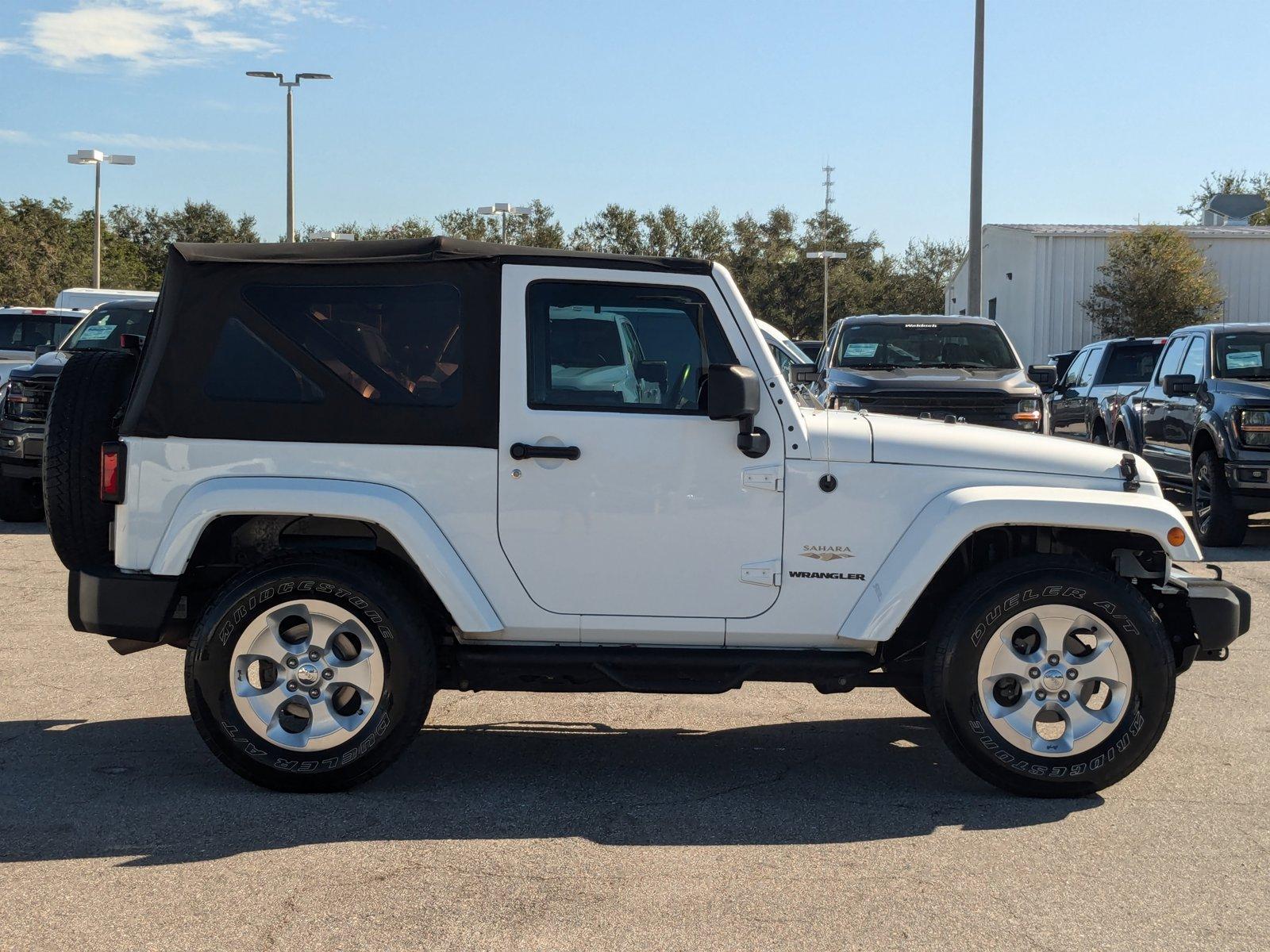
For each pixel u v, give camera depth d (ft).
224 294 15.23
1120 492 15.72
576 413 15.23
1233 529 37.47
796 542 15.37
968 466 15.57
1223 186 263.49
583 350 15.40
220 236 234.38
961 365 43.06
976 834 14.12
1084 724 15.24
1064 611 15.11
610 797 15.40
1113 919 11.83
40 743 17.40
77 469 15.64
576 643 15.65
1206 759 17.08
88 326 45.24
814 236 268.41
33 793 15.19
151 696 20.02
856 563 15.40
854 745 17.87
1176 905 12.16
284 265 15.31
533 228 197.47
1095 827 14.39
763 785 15.96
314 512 14.90
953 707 15.14
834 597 15.42
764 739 18.13
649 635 15.47
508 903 12.05
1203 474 38.37
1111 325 109.91
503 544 15.28
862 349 43.86
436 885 12.48
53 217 193.67
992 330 44.62
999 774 15.19
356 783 15.16
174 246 15.30
